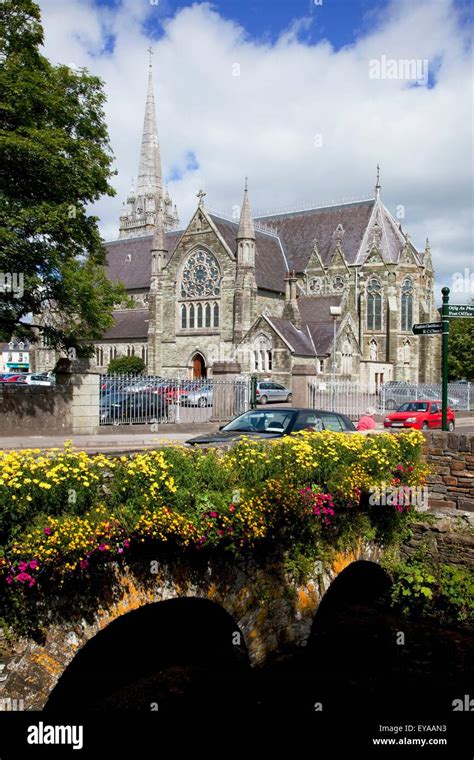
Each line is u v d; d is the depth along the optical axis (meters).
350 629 12.88
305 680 10.91
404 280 72.31
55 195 27.30
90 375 28.23
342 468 11.54
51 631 7.45
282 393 52.75
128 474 8.23
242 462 10.01
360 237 74.75
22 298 28.27
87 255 32.19
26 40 27.36
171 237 81.44
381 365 69.88
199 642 11.76
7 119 25.91
